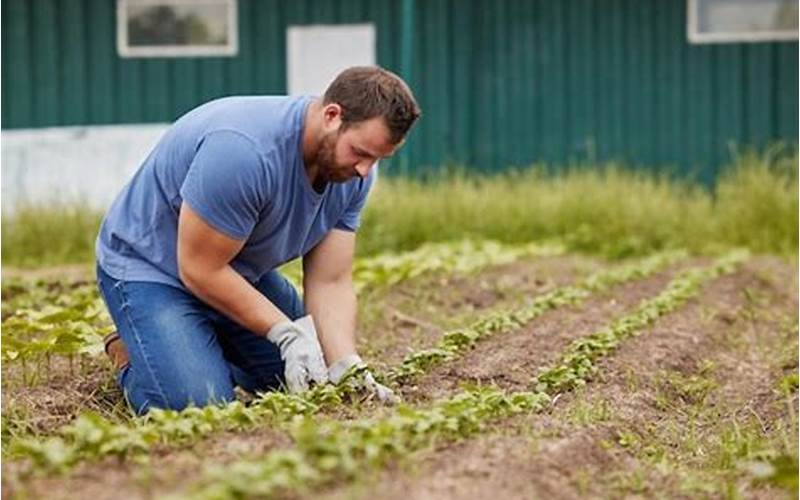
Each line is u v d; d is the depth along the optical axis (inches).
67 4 946.1
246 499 201.6
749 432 302.5
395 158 925.2
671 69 913.5
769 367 405.4
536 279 588.7
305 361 302.5
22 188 741.9
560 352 383.6
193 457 235.1
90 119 947.3
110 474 226.1
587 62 918.4
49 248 705.0
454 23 924.0
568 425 278.7
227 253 292.7
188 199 287.3
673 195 777.6
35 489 218.4
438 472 229.3
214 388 301.3
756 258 689.6
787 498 246.5
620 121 918.4
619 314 473.4
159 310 305.4
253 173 283.6
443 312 502.9
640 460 270.2
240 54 939.3
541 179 854.5
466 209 744.3
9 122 946.1
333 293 322.3
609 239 727.7
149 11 942.4
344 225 321.1
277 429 255.6
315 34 932.6
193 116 299.1
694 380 364.8
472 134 926.4
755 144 910.4
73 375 351.3
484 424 263.9
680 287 515.5
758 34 906.7
